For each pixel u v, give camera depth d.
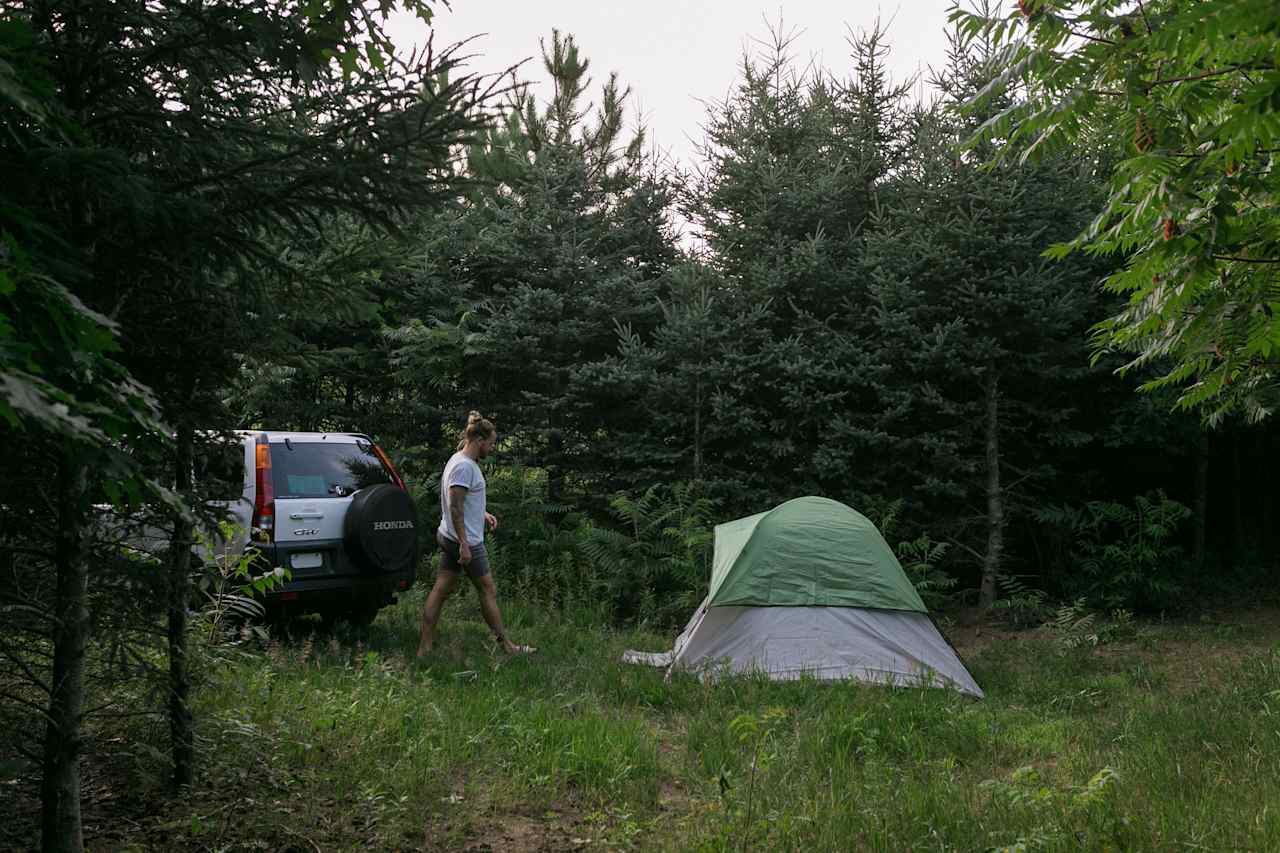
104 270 3.03
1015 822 3.72
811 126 11.83
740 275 11.48
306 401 12.41
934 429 10.75
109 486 2.41
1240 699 5.90
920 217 10.46
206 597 4.55
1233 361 4.12
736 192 11.59
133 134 3.27
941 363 10.05
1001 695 6.72
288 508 7.39
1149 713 5.68
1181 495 12.48
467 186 3.26
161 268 3.15
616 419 12.09
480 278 13.05
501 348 11.87
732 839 3.57
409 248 3.95
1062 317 9.77
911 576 9.95
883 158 11.81
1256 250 3.58
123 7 3.01
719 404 10.63
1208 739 4.95
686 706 6.07
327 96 3.22
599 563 10.11
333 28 3.28
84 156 2.48
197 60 3.25
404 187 3.13
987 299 9.85
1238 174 3.33
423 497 11.62
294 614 7.54
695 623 7.46
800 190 11.22
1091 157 10.67
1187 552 12.16
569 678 6.60
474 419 7.58
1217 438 12.36
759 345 11.06
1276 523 13.42
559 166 12.83
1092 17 3.26
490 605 7.57
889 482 10.80
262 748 4.34
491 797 4.21
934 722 5.54
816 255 10.52
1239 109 2.97
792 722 5.53
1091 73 3.44
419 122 3.03
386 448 12.39
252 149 3.41
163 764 4.03
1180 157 3.34
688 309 11.06
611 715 5.63
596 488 12.11
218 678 4.82
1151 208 3.46
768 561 7.14
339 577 7.56
